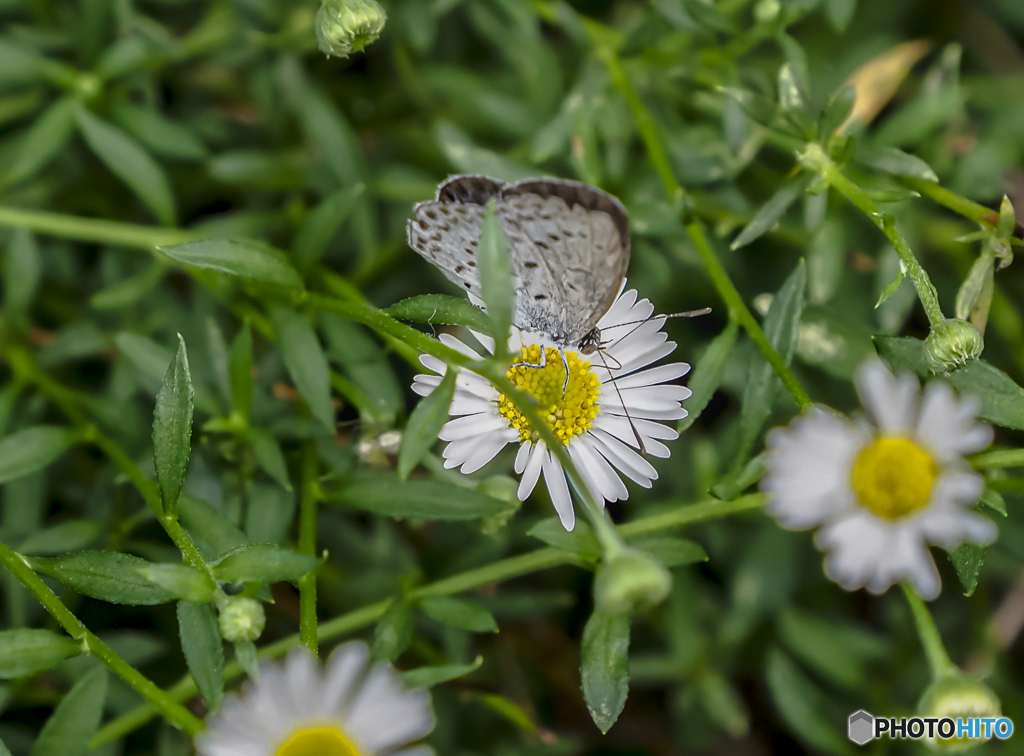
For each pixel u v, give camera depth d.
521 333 0.25
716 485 0.24
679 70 0.27
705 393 0.24
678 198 0.25
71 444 0.25
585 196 0.23
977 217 0.25
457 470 0.26
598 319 0.24
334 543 0.27
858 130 0.27
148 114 0.27
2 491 0.27
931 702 0.23
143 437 0.27
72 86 0.27
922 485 0.23
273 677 0.22
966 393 0.24
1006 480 0.24
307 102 0.27
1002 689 0.27
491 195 0.23
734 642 0.27
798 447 0.23
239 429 0.25
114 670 0.23
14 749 0.26
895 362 0.24
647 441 0.24
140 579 0.23
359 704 0.22
